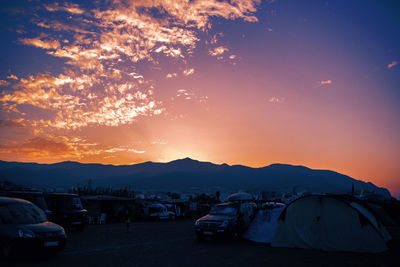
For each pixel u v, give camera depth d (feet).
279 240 47.09
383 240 42.83
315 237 44.80
